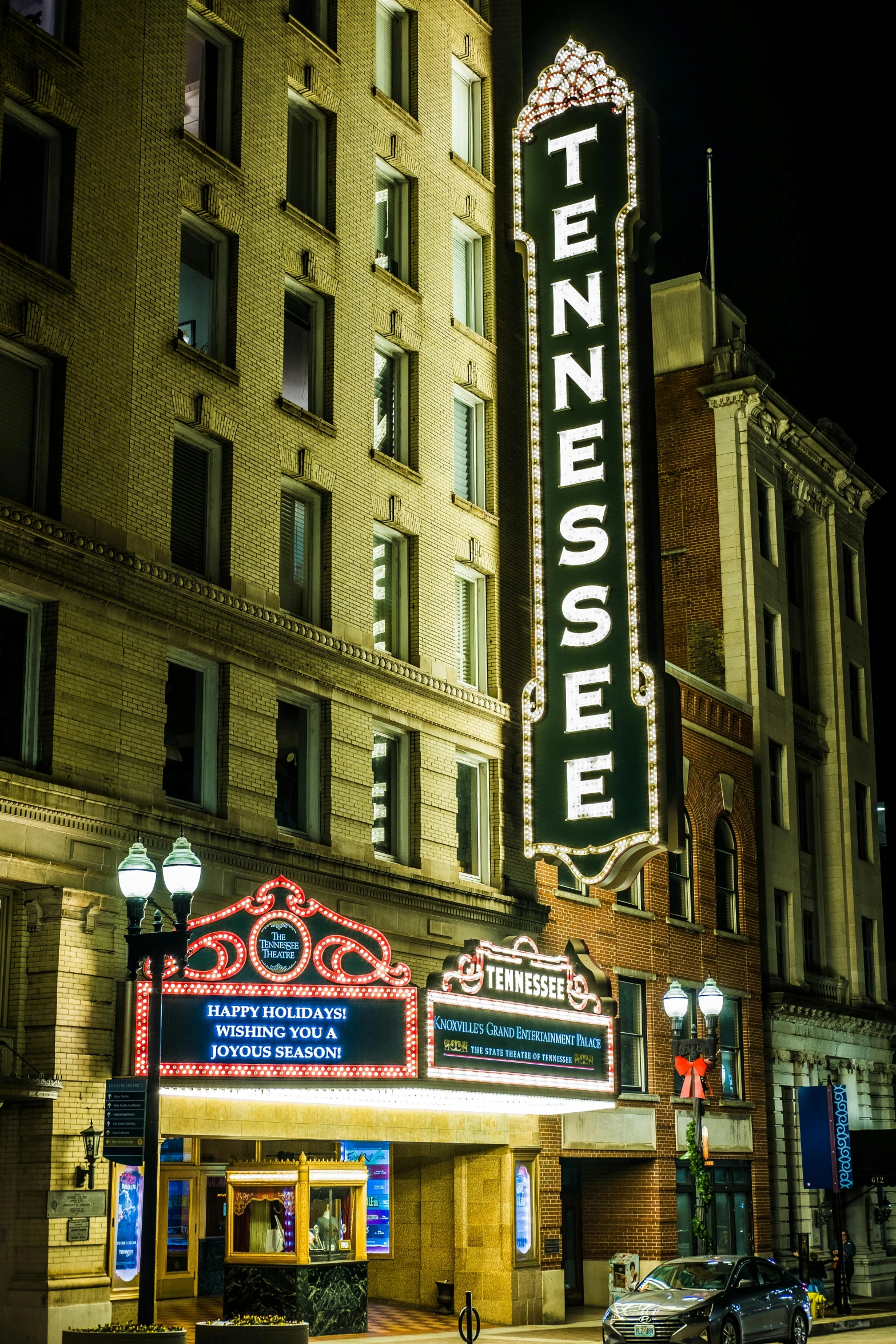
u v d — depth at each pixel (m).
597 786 33.62
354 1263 26.98
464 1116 31.67
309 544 30.84
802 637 57.28
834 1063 51.56
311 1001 24.97
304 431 30.48
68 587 23.95
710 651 51.31
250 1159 30.09
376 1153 33.19
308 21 33.12
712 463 52.62
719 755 47.03
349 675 30.70
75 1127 22.66
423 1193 33.50
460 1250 32.62
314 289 31.73
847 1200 50.72
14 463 24.08
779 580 53.66
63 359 24.75
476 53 39.12
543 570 35.50
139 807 24.45
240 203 29.48
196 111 29.42
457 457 36.78
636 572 34.34
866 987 56.03
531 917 35.50
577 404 35.88
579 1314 36.19
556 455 35.88
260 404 29.25
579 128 37.41
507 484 37.75
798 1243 46.84
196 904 25.55
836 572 58.50
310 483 30.58
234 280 29.17
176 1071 23.70
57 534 23.70
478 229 38.12
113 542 25.05
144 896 19.48
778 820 51.62
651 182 36.84
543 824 34.19
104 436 25.28
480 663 36.25
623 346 35.62
